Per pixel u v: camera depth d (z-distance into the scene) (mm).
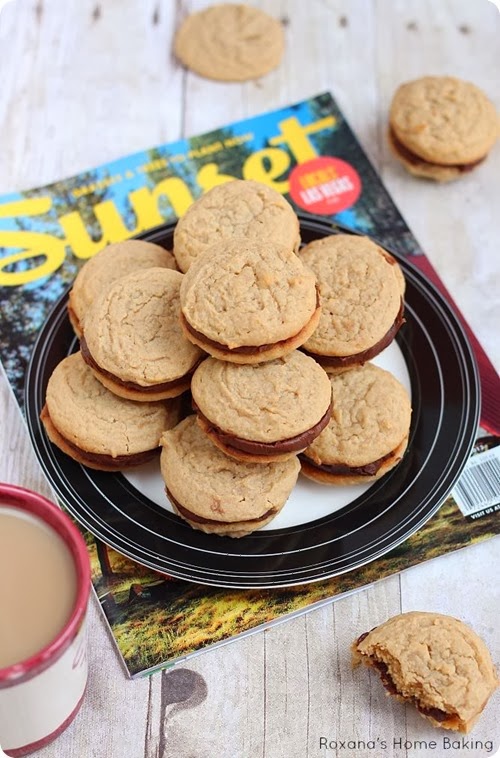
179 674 581
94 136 756
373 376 609
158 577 594
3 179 737
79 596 500
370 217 711
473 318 686
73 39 794
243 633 583
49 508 511
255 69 780
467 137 712
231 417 562
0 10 800
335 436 593
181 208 713
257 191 627
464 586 604
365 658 571
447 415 622
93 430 590
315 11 812
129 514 592
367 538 589
